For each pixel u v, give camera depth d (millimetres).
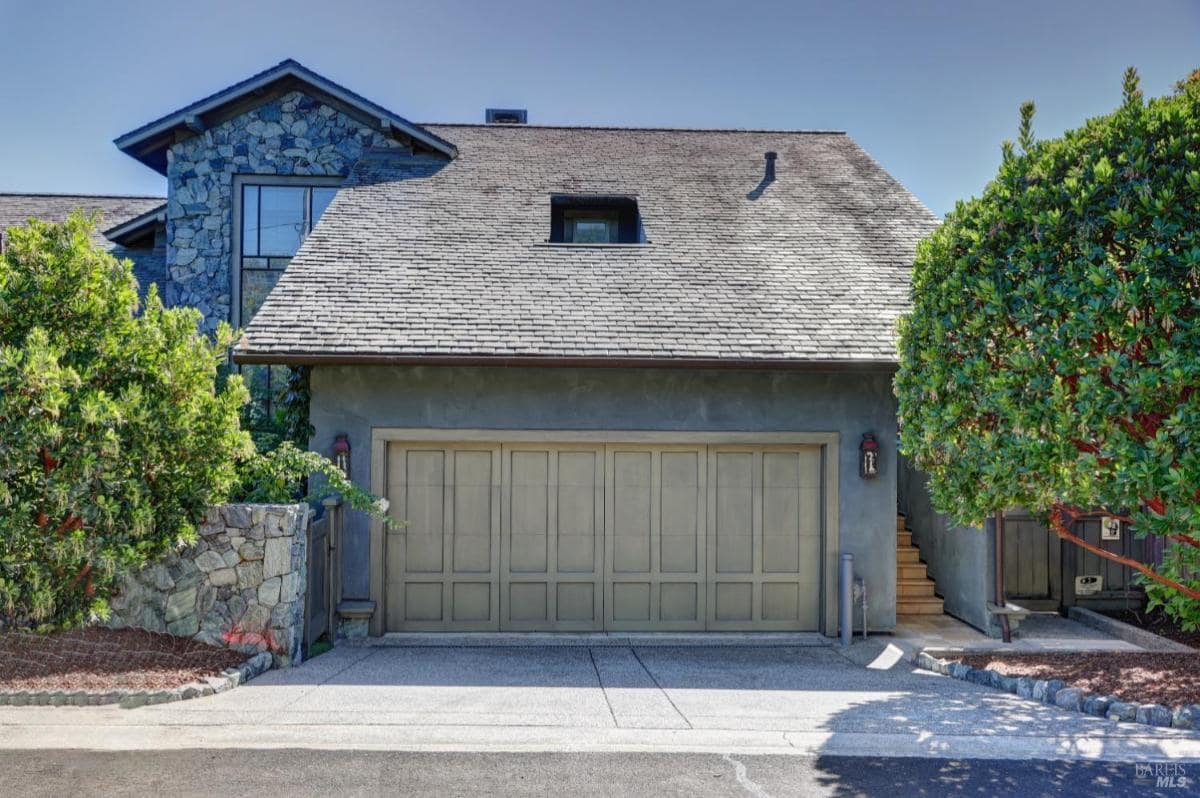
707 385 10383
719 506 10531
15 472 6805
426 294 10766
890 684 8102
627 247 12344
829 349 10070
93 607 7500
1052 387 6891
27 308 7531
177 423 7512
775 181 15062
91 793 4980
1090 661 8500
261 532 8234
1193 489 6180
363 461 10125
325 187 14203
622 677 8195
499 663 8773
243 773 5344
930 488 8438
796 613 10547
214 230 13914
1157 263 6469
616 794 5141
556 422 10266
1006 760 5824
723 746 6031
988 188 8016
